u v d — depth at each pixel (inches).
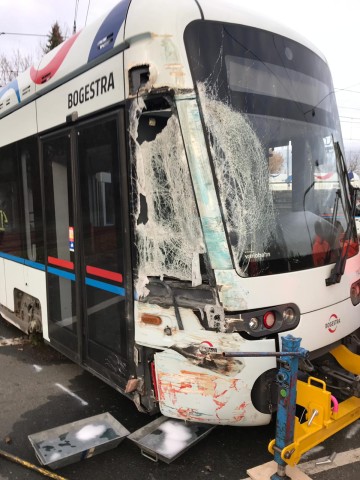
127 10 117.9
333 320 124.6
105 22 127.2
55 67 149.7
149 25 109.8
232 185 109.7
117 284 125.7
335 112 146.8
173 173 110.1
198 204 106.7
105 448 119.8
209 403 108.3
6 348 207.2
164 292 112.4
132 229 118.8
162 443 115.5
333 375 127.0
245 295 105.3
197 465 117.3
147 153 113.6
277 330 110.3
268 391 108.8
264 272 109.7
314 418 108.4
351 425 135.8
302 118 129.6
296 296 114.1
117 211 123.2
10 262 200.5
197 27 110.2
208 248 106.2
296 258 116.6
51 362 189.5
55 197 154.8
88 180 135.0
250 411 108.6
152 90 109.7
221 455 121.4
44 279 167.8
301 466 115.7
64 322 155.7
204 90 108.4
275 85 123.4
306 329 116.2
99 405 151.1
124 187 119.3
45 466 115.9
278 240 115.0
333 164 139.7
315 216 128.3
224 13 116.3
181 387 110.6
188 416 111.7
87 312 141.4
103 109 125.4
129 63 114.4
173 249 111.3
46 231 161.8
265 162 117.8
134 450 124.2
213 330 105.4
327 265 123.7
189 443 115.0
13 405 151.7
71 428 126.9
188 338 108.9
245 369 105.3
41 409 148.7
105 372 134.3
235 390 106.3
